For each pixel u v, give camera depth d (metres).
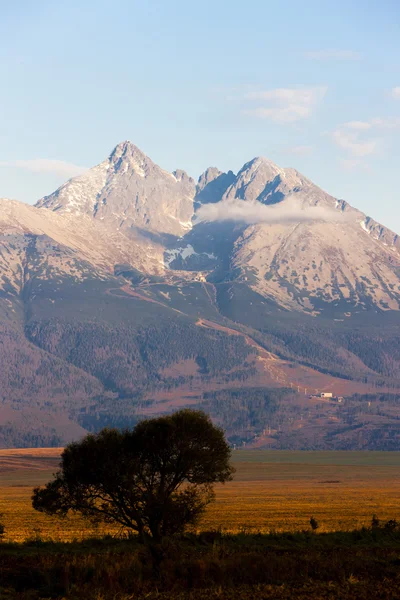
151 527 99.75
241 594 63.94
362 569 74.38
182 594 64.00
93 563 73.00
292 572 71.44
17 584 68.62
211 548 89.12
